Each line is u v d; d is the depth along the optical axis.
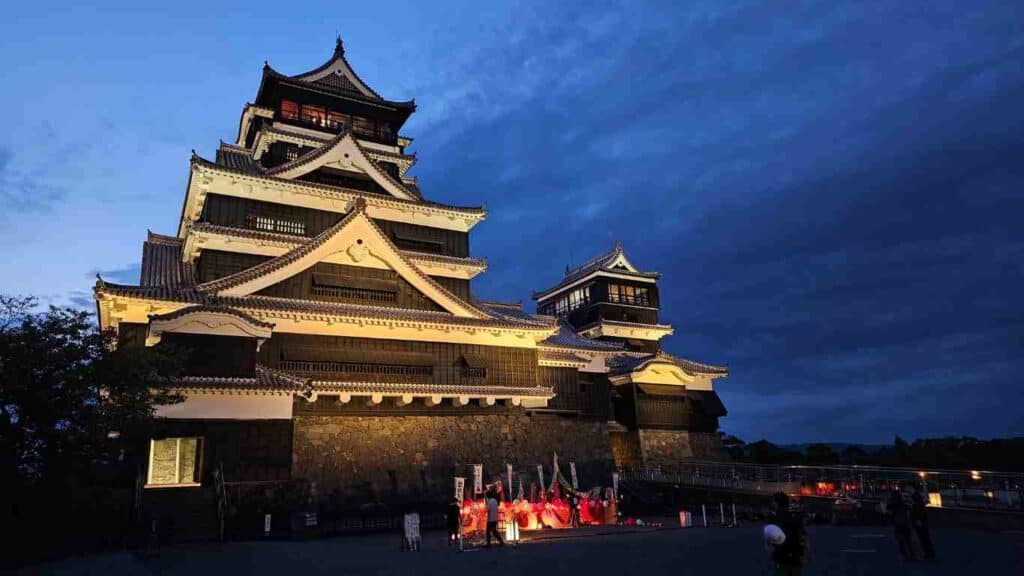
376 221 42.09
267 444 28.36
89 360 22.16
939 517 27.56
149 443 26.62
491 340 39.28
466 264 42.88
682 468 47.53
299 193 39.41
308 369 33.19
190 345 28.16
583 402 46.78
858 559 18.16
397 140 49.50
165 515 24.11
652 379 53.97
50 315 21.91
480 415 38.88
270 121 44.81
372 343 35.41
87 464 21.19
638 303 69.69
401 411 35.75
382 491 33.47
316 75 48.00
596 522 32.78
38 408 20.23
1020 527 24.55
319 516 29.25
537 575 15.62
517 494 38.31
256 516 26.41
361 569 16.83
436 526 30.84
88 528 21.98
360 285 36.41
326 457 32.53
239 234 35.69
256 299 33.06
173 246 40.81
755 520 34.81
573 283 71.06
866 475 34.41
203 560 18.64
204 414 27.48
